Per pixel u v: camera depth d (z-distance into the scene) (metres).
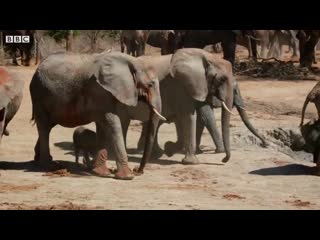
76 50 45.66
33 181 14.86
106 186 14.58
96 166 15.76
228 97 18.02
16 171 15.90
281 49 51.16
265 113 27.42
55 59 15.98
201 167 17.11
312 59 41.41
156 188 14.56
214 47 51.94
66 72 15.73
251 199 13.84
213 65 17.83
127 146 19.95
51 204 12.93
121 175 15.33
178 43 38.94
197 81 17.52
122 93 15.32
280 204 13.45
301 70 39.19
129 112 17.38
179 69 17.47
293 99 30.58
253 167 17.30
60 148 19.45
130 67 15.58
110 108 15.43
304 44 40.94
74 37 45.38
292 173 16.62
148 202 13.28
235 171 16.75
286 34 50.50
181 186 14.86
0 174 15.44
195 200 13.59
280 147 21.34
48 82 15.84
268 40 49.41
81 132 16.36
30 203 12.98
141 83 15.59
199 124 18.75
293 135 21.52
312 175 16.39
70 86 15.66
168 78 17.59
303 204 13.49
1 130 15.29
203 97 17.59
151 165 17.20
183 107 17.48
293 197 14.11
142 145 18.86
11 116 16.44
